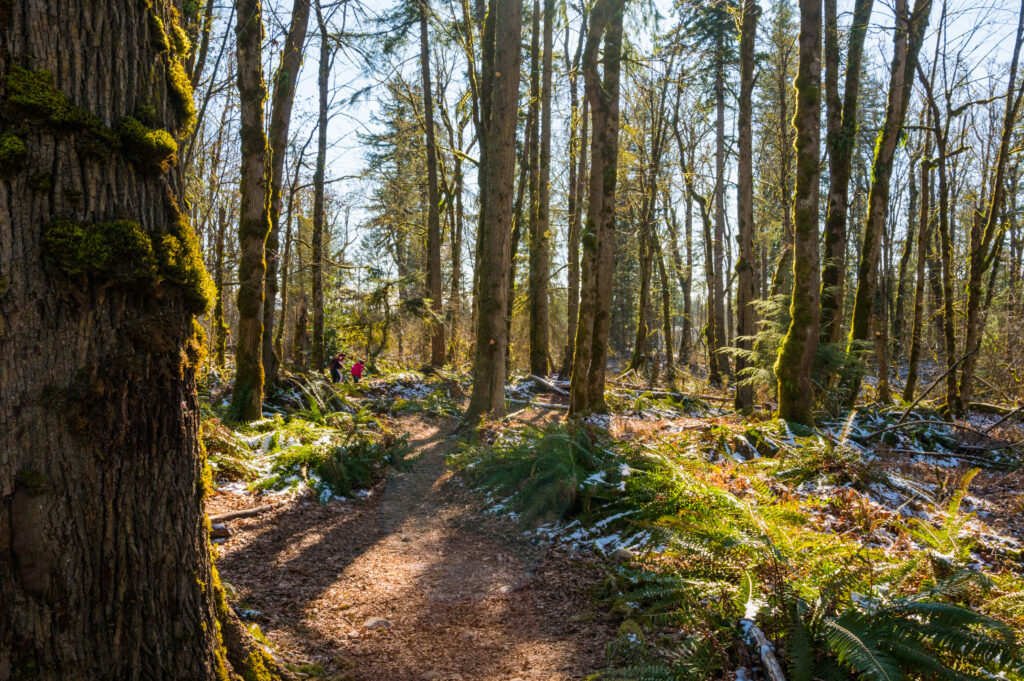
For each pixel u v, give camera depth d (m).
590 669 3.43
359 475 7.60
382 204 27.34
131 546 2.25
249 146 10.34
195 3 8.72
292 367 17.03
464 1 18.95
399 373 19.95
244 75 10.16
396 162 24.42
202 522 2.61
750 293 14.85
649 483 5.65
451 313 22.62
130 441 2.25
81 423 2.10
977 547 5.31
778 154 23.67
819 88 10.16
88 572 2.14
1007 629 2.94
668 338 23.97
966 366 12.80
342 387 15.82
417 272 19.47
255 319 10.55
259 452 8.37
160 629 2.34
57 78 2.11
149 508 2.31
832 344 11.91
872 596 3.72
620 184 23.45
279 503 6.65
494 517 5.64
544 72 19.83
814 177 10.05
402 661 3.55
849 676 3.15
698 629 3.59
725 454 8.17
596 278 11.80
